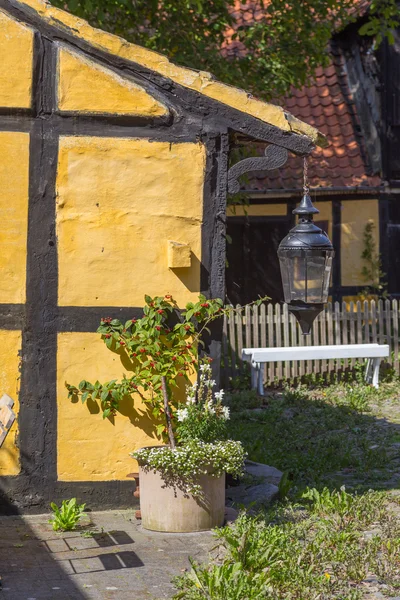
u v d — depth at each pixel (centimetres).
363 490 941
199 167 839
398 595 617
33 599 606
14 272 820
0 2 818
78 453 827
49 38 821
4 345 820
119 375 830
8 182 816
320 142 873
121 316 831
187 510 761
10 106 814
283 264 834
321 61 1564
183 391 842
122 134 830
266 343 1638
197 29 1442
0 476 819
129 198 831
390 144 1944
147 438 834
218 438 802
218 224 845
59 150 821
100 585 636
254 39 1515
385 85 1936
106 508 830
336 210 1942
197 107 838
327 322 1673
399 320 1709
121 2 1253
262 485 900
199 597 591
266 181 1911
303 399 1488
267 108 840
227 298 1942
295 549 679
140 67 831
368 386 1584
